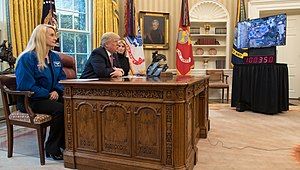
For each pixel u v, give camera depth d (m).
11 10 3.77
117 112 1.97
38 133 2.20
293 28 6.41
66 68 3.57
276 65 4.31
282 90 4.46
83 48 5.39
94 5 5.15
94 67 2.74
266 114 4.42
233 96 4.84
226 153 2.50
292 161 2.29
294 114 4.43
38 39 2.33
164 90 1.79
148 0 6.23
